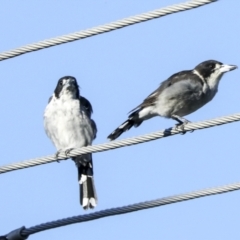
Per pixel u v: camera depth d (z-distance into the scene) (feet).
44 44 39.83
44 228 38.52
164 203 37.52
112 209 38.01
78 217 38.22
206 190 37.01
